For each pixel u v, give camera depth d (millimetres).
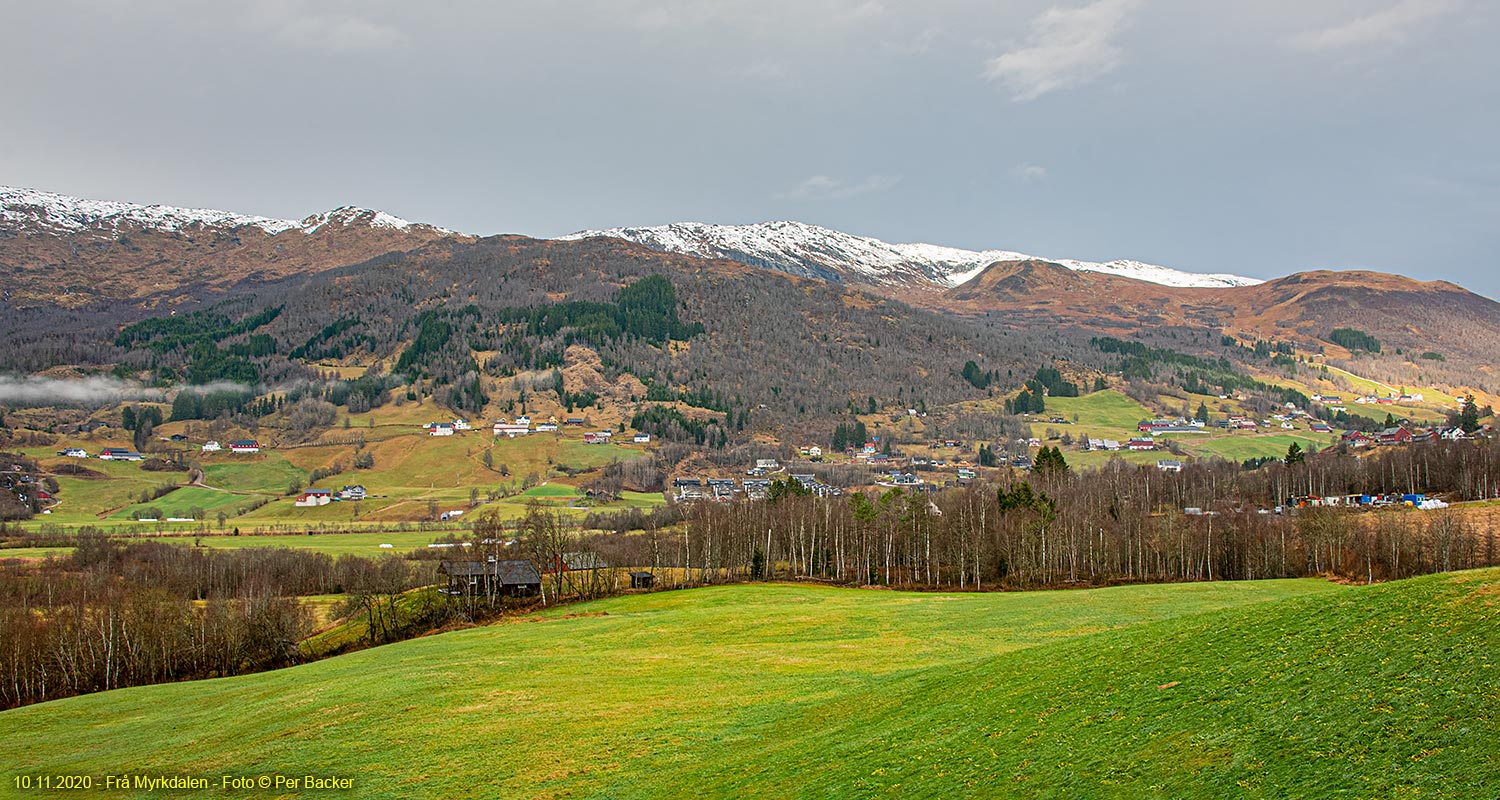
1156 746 29891
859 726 41562
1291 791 24625
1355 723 27094
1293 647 35500
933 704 42812
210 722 57844
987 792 29766
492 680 60281
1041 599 90062
